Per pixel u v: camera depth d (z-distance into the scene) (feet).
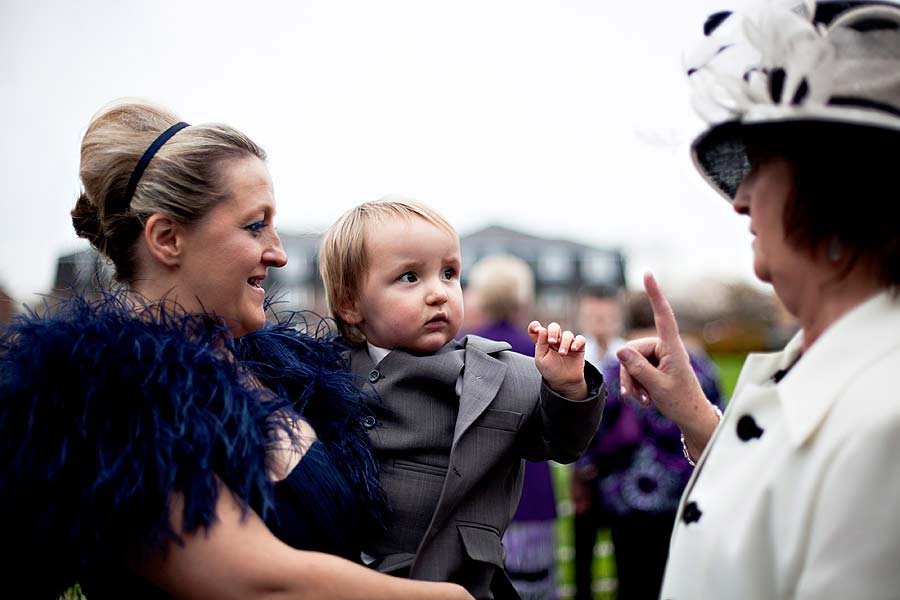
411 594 4.19
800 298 3.67
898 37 3.26
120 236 4.67
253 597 3.90
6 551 3.98
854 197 3.34
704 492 3.74
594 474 12.67
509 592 5.32
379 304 5.66
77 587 4.36
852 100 3.24
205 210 4.55
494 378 5.43
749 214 3.80
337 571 4.01
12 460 3.93
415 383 5.49
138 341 4.19
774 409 3.64
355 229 5.82
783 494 3.28
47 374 4.06
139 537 3.85
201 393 4.19
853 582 2.95
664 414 5.42
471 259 55.06
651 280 5.37
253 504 4.18
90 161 4.67
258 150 4.94
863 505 2.98
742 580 3.34
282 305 6.07
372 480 5.00
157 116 4.81
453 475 5.04
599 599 15.12
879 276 3.41
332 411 5.13
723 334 83.76
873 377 3.17
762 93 3.49
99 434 3.90
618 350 5.43
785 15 3.40
